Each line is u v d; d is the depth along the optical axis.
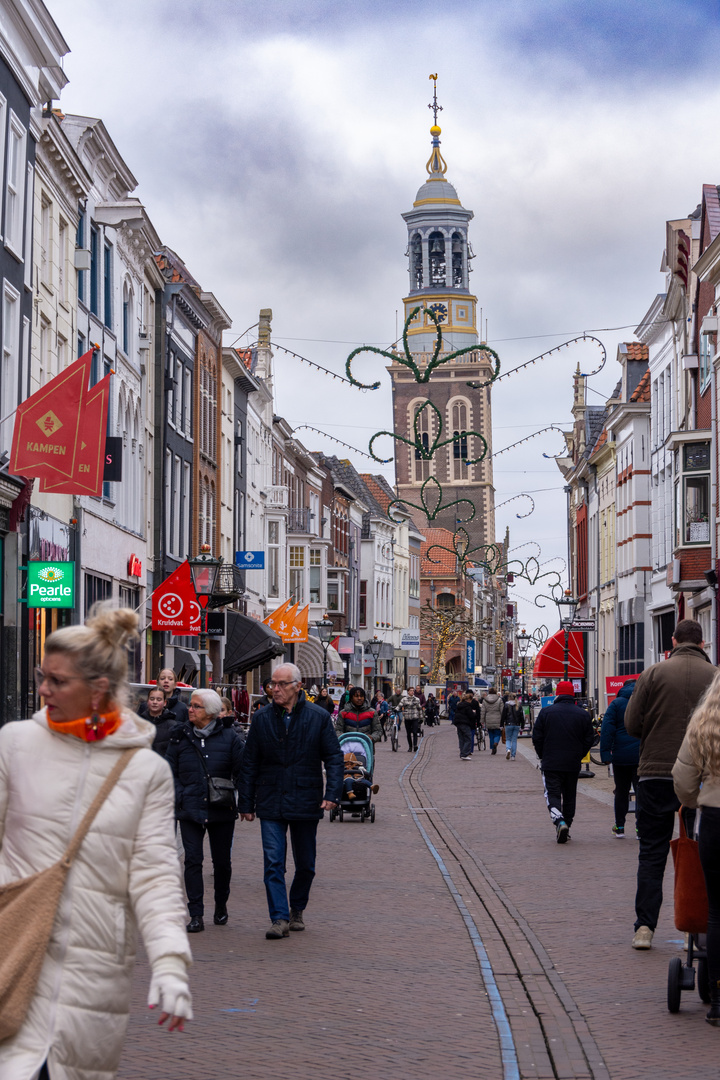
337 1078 7.09
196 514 46.50
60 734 4.38
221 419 52.12
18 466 20.23
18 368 25.00
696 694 10.30
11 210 24.70
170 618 26.41
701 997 8.74
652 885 10.68
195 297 45.28
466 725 42.19
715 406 37.88
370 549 100.12
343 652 78.62
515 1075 7.16
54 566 23.62
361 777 21.91
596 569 66.69
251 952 10.63
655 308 48.94
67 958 4.23
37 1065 4.08
